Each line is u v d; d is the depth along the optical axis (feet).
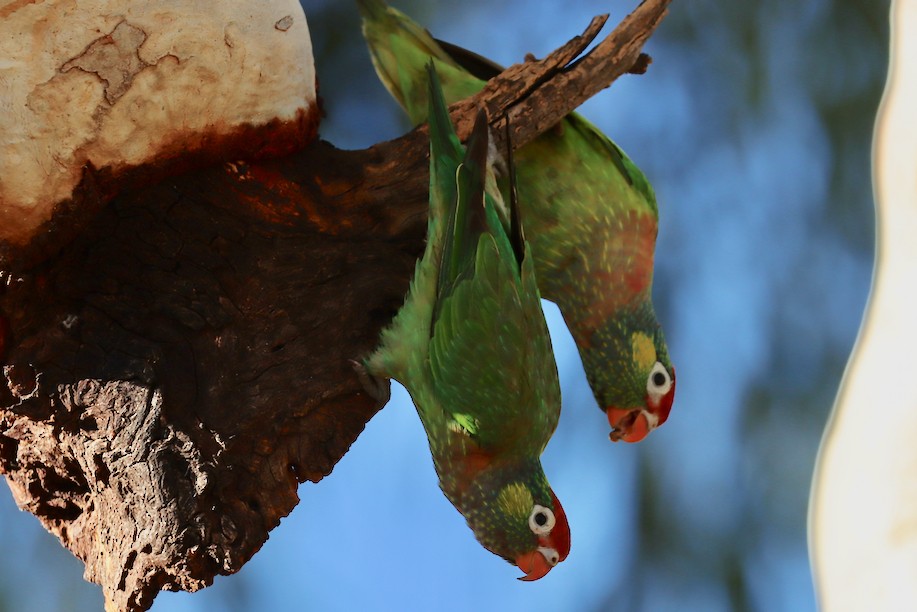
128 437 25.73
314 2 43.91
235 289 27.63
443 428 30.89
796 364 46.47
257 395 26.99
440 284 29.89
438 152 29.71
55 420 26.22
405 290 29.96
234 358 27.14
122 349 26.25
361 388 28.43
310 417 27.66
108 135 25.81
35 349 26.03
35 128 24.68
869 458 23.88
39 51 24.25
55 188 25.43
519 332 30.19
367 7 35.50
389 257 29.71
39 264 25.91
